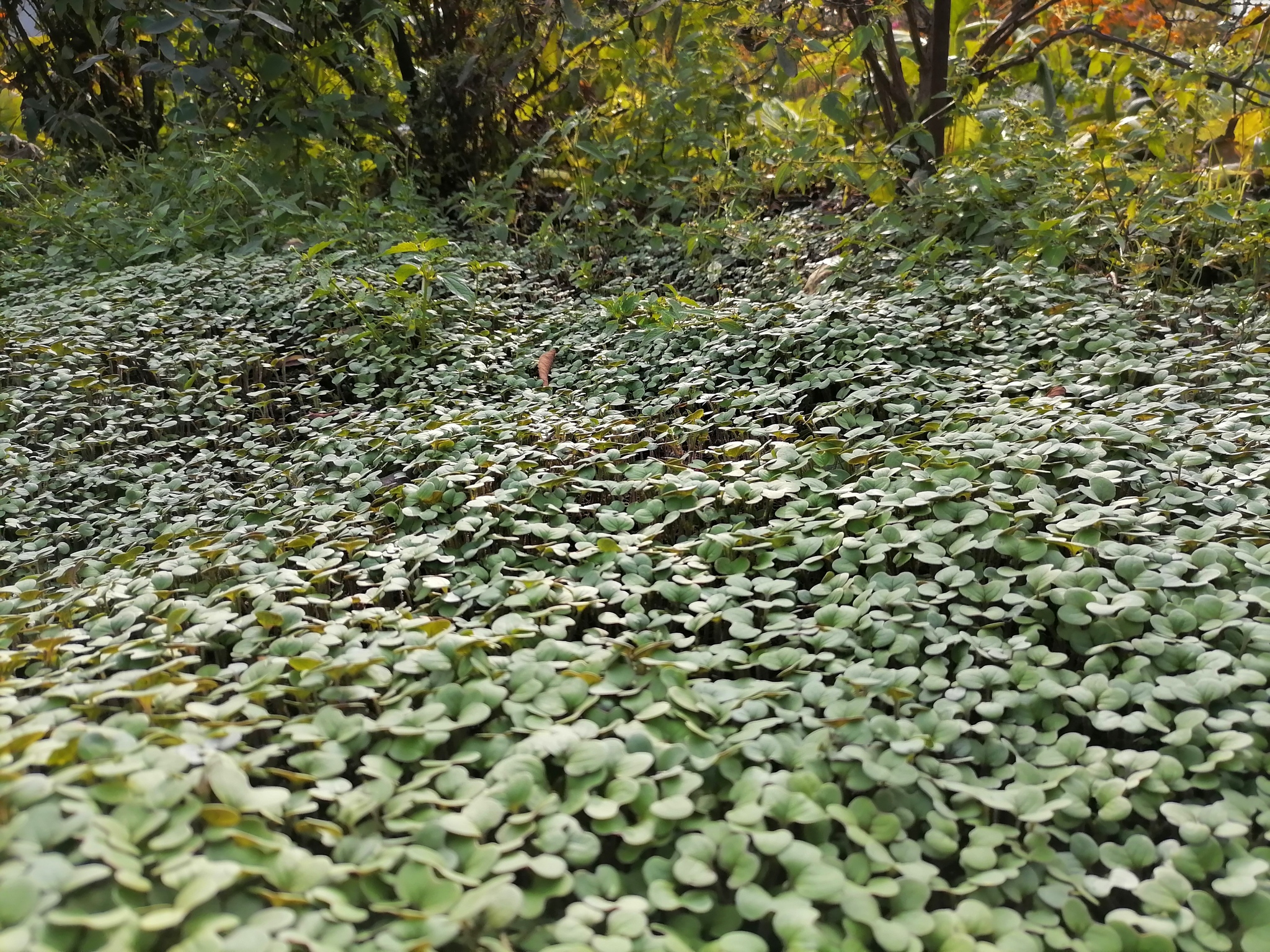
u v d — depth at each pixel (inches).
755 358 182.7
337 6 296.4
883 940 63.2
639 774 74.8
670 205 290.7
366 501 138.8
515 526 119.7
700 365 181.3
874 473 126.6
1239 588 100.3
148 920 55.6
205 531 131.7
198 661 91.4
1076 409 142.5
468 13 327.6
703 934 66.8
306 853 65.4
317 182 292.4
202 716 77.9
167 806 64.9
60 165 321.1
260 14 262.8
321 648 90.7
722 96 305.9
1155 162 255.8
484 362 201.0
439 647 88.8
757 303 212.8
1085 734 89.7
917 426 150.9
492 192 315.3
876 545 109.4
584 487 131.4
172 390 186.4
